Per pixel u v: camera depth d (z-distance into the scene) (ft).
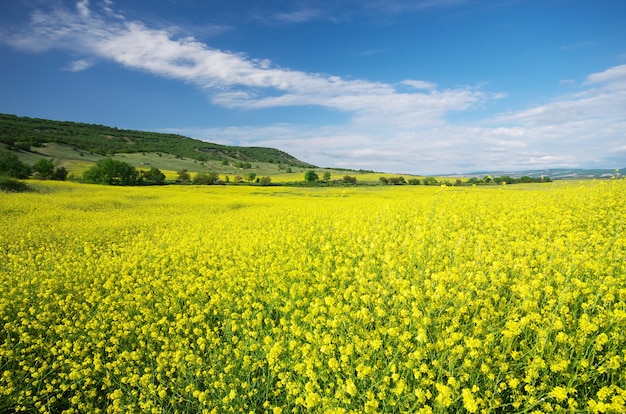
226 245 38.88
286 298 22.98
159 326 22.75
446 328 15.29
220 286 26.35
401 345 14.94
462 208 42.75
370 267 23.70
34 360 20.24
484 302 16.42
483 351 14.01
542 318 14.92
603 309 15.03
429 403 13.62
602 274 18.72
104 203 89.25
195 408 16.88
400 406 13.03
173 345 20.40
